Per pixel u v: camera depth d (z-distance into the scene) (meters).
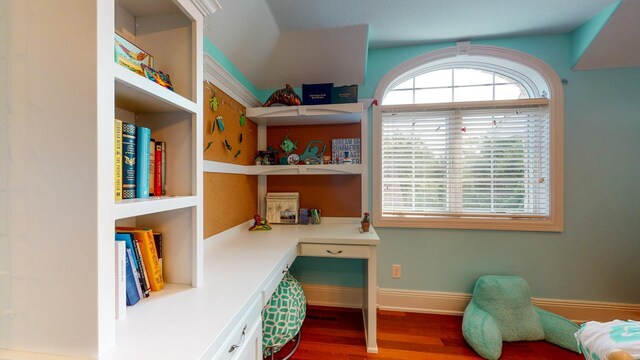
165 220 0.92
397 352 1.65
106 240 0.55
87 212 0.53
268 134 2.33
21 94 0.55
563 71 2.01
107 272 0.55
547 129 2.05
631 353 0.82
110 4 0.55
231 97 1.80
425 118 2.21
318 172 2.03
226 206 1.72
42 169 0.54
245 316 0.81
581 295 2.02
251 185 2.15
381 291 2.22
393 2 1.62
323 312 2.15
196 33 0.88
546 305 2.05
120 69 0.58
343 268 2.26
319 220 2.22
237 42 1.67
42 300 0.55
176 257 0.92
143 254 0.83
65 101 0.53
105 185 0.54
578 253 2.02
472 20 1.82
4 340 0.56
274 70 2.15
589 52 1.88
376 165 2.21
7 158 0.55
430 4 1.64
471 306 1.94
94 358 0.53
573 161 2.01
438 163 2.21
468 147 2.17
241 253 1.35
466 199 2.18
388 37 2.03
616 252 1.98
